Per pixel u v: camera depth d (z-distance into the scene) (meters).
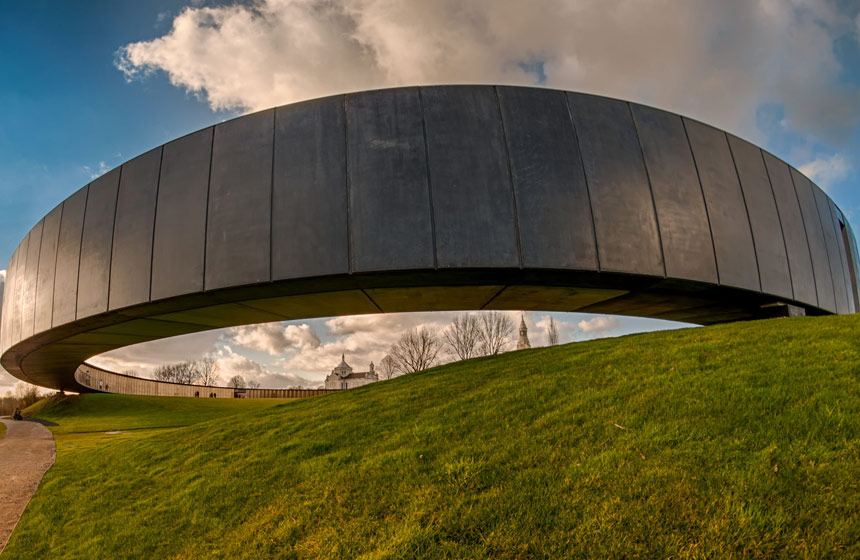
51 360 27.38
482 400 8.22
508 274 13.43
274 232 13.44
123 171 16.08
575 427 5.88
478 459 5.56
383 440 7.37
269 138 14.08
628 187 14.30
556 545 3.81
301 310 16.75
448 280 13.80
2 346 24.83
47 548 6.61
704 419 5.24
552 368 9.52
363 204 13.22
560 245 13.30
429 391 10.22
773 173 17.75
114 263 15.61
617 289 15.12
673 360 8.04
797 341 7.88
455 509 4.58
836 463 4.04
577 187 13.79
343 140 13.68
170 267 14.35
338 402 11.95
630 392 6.66
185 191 14.59
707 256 14.95
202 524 6.04
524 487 4.69
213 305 15.22
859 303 24.73
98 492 8.54
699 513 3.79
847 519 3.44
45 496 9.05
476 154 13.52
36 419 38.28
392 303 16.39
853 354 6.59
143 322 17.34
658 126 15.27
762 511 3.66
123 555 5.73
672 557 3.45
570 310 18.97
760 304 17.64
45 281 18.89
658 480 4.28
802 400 5.27
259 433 10.16
